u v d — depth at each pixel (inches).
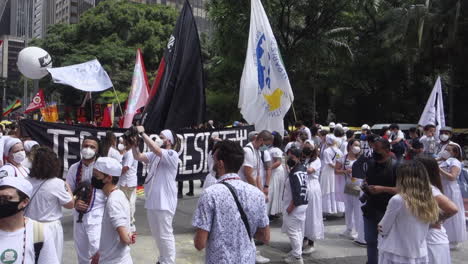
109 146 264.2
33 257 100.5
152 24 1542.8
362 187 209.5
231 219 115.8
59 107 1593.3
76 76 399.9
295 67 1117.7
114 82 1401.3
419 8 1067.9
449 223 276.1
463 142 968.9
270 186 331.6
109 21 1533.0
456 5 1006.4
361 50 1272.1
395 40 1141.7
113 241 145.2
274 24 1053.2
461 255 271.3
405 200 150.3
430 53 1135.0
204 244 114.8
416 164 153.0
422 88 1268.5
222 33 1056.2
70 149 308.8
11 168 191.0
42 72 436.5
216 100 1218.6
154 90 299.3
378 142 203.6
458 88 1230.9
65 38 1553.9
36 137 299.7
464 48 1062.4
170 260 214.5
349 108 1412.4
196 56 305.4
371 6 1159.0
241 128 377.7
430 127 404.8
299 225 241.4
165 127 297.1
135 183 285.9
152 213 214.4
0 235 96.5
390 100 1296.8
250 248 118.4
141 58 392.5
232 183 120.6
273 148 321.1
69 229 299.4
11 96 2422.5
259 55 342.0
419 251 150.9
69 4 3590.1
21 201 98.2
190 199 428.5
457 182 301.9
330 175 356.5
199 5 2970.0
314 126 454.6
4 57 2551.7
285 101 331.6
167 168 217.3
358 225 287.0
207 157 363.9
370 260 209.3
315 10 1063.0
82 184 181.5
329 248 280.4
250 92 341.4
